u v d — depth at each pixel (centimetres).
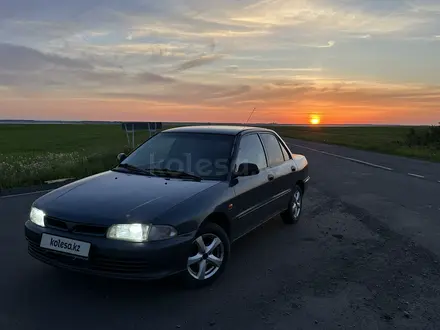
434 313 377
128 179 466
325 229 669
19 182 1105
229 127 581
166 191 421
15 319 347
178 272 379
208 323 347
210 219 441
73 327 336
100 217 367
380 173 1432
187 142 534
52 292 400
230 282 437
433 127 3016
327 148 2853
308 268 486
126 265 358
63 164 1406
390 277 462
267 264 496
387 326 351
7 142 4075
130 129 2083
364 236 631
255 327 343
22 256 502
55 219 381
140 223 361
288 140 4178
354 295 412
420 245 586
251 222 517
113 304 378
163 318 354
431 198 952
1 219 699
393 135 5894
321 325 349
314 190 1062
